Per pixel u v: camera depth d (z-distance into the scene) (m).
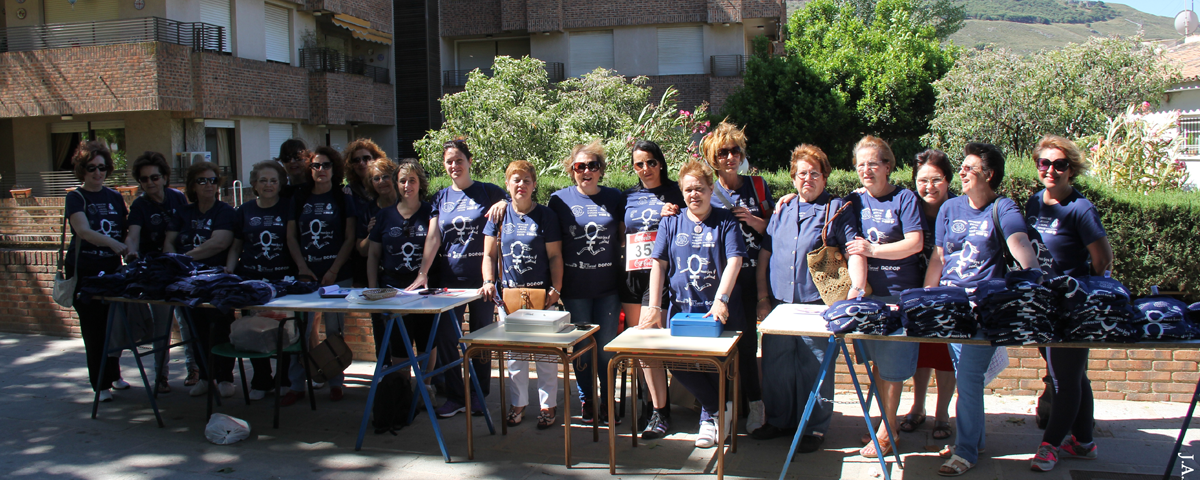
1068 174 4.22
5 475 4.55
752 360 5.09
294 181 6.46
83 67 16.28
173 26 16.78
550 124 13.35
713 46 24.61
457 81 26.20
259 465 4.71
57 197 16.78
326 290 5.34
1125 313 3.67
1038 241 4.33
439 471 4.58
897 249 4.44
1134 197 5.98
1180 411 5.40
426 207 5.73
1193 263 5.86
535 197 7.39
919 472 4.38
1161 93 15.71
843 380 6.04
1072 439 4.52
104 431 5.36
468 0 25.52
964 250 4.36
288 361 6.21
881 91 22.06
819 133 22.55
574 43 25.30
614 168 9.90
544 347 4.49
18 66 16.69
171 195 6.46
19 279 8.37
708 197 4.74
